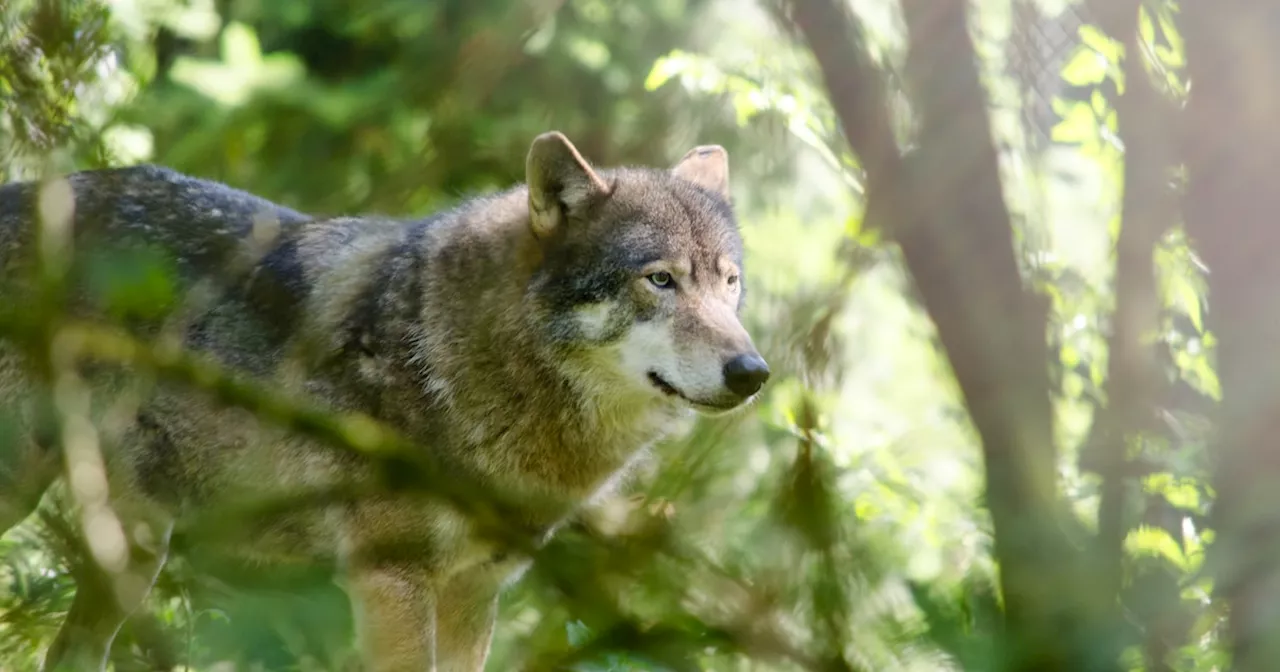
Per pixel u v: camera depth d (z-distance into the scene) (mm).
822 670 4383
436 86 13125
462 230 10398
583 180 10109
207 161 13984
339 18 14773
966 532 10414
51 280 4797
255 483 10219
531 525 10289
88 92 9117
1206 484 5539
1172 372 6129
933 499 11438
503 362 10055
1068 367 8555
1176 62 5887
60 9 7719
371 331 10125
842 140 11070
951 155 6004
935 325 5883
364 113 13680
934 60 6168
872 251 9500
